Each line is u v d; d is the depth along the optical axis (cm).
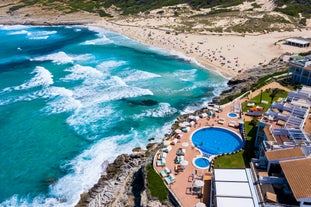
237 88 7094
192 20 13788
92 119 6097
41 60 9744
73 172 4719
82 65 9194
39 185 4494
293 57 8131
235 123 5438
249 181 3519
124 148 5206
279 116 4662
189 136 5094
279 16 13388
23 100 6850
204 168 4297
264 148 3959
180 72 8512
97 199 4184
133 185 4359
